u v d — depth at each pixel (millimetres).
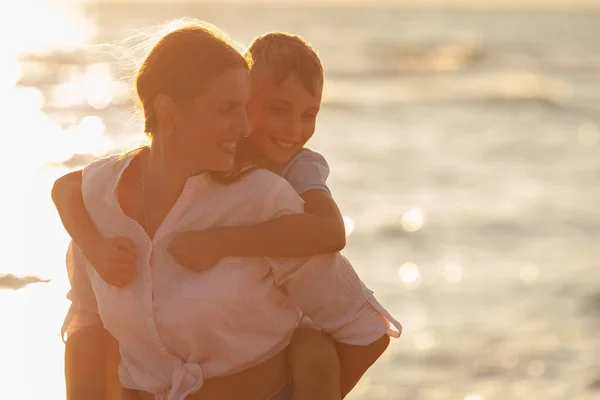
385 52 133500
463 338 20141
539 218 35281
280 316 3139
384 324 3324
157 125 3020
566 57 135250
